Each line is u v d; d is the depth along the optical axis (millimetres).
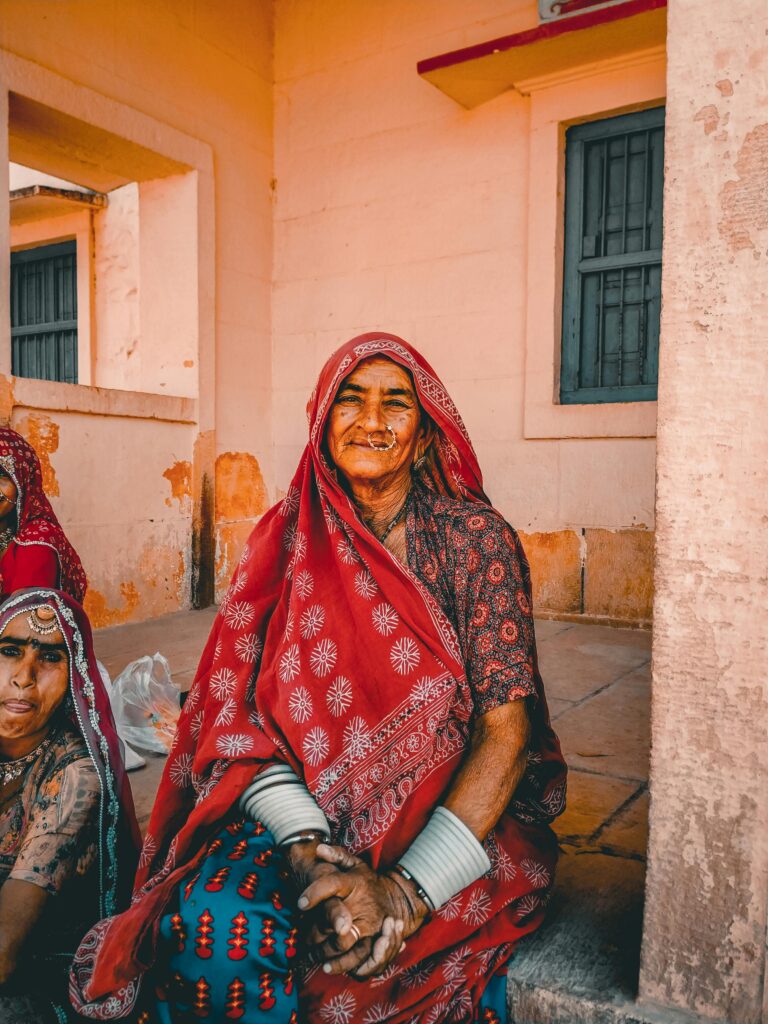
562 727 2975
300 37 5621
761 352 1165
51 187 5832
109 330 6227
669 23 1194
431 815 1305
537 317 4801
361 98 5406
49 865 1505
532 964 1468
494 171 4945
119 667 3816
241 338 5621
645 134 4539
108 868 1599
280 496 5922
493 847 1382
